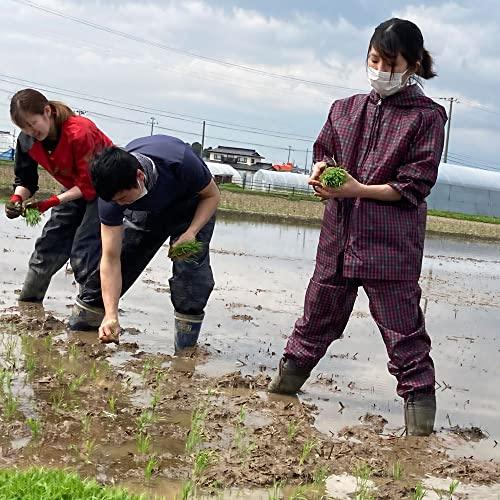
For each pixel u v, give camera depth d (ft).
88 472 12.51
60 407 15.46
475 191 181.47
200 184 18.08
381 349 24.91
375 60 15.92
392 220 16.31
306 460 13.99
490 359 25.07
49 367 18.39
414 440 16.03
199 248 18.08
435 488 13.50
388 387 20.35
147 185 16.39
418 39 15.72
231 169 238.27
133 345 21.43
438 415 18.31
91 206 21.62
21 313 23.81
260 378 19.47
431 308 35.53
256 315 28.43
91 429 14.44
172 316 26.43
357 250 16.44
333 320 17.87
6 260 34.01
